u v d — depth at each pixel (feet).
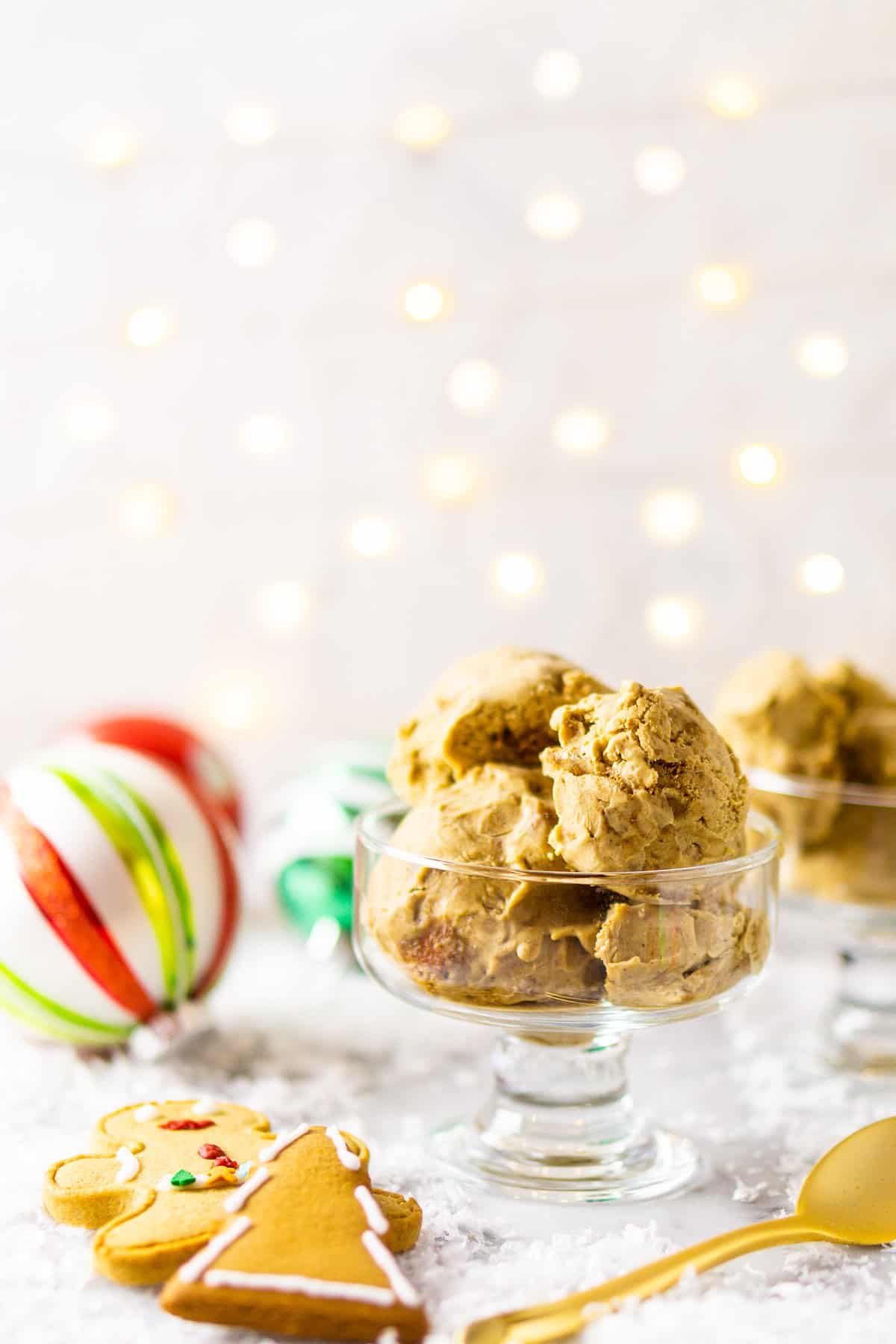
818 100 2.23
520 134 2.31
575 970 1.50
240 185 2.40
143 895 1.78
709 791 1.52
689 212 2.28
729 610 2.35
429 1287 1.44
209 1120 1.65
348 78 2.34
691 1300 1.41
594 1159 1.63
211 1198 1.49
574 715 1.54
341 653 2.49
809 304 2.27
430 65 2.32
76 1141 1.66
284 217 2.39
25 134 2.44
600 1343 1.36
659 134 2.27
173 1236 1.43
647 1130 1.70
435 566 2.43
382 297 2.39
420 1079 1.84
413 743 1.65
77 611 2.55
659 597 2.37
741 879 1.55
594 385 2.35
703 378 2.32
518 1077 1.68
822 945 2.27
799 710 1.89
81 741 2.24
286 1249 1.40
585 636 2.40
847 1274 1.48
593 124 2.29
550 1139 1.65
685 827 1.51
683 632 2.34
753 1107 1.78
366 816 1.69
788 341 2.29
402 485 2.43
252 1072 1.84
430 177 2.35
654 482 2.35
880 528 2.30
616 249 2.31
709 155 2.27
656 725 1.51
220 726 2.54
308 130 2.37
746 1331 1.38
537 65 2.29
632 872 1.48
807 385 2.29
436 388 2.39
